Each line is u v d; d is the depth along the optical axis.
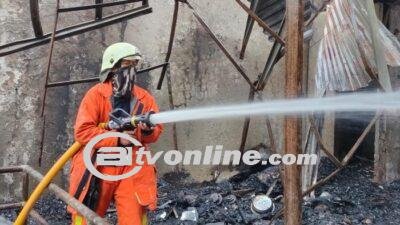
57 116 5.66
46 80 4.49
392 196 5.71
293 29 2.85
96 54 5.74
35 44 4.46
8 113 5.49
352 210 5.39
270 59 5.19
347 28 4.02
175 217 5.29
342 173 6.43
